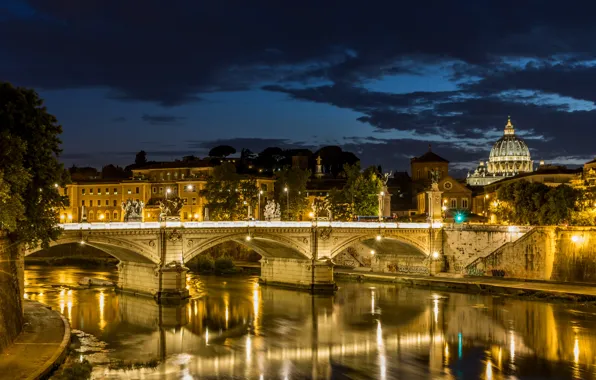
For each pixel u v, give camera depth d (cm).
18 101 8219
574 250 13475
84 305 11638
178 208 12406
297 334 9744
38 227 8662
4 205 7238
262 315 11125
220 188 19212
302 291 13875
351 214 19238
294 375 7662
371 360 8338
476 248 15312
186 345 8969
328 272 13912
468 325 10300
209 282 15212
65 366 7069
